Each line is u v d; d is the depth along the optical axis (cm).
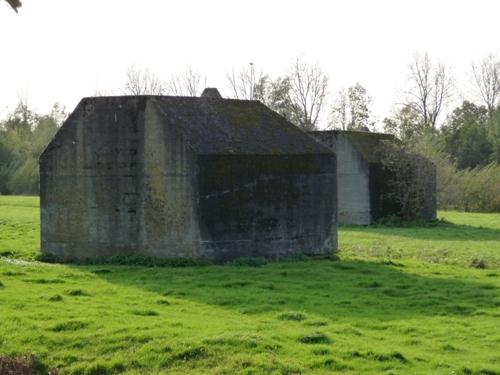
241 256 3125
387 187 5528
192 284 2583
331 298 2375
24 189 9094
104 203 3244
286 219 3250
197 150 3025
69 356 1775
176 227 3088
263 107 3488
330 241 3406
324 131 5541
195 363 1702
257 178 3161
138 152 3172
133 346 1800
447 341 1900
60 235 3359
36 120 12125
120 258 3158
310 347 1781
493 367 1692
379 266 3045
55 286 2500
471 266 3188
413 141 5997
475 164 9262
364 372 1655
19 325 1948
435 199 5884
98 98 3241
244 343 1773
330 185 3406
